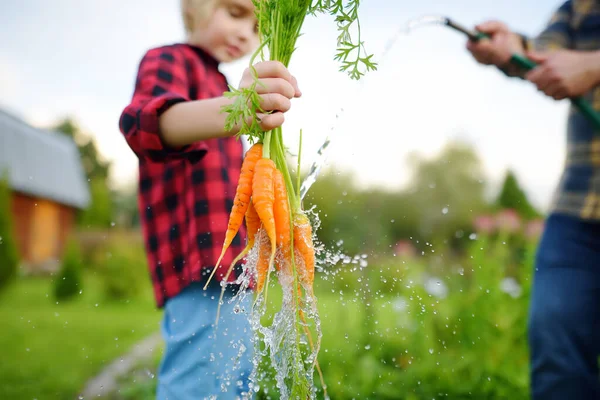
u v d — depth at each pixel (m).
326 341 3.36
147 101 1.59
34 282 17.41
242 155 2.03
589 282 2.09
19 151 24.38
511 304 3.55
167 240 1.81
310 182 1.60
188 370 1.69
